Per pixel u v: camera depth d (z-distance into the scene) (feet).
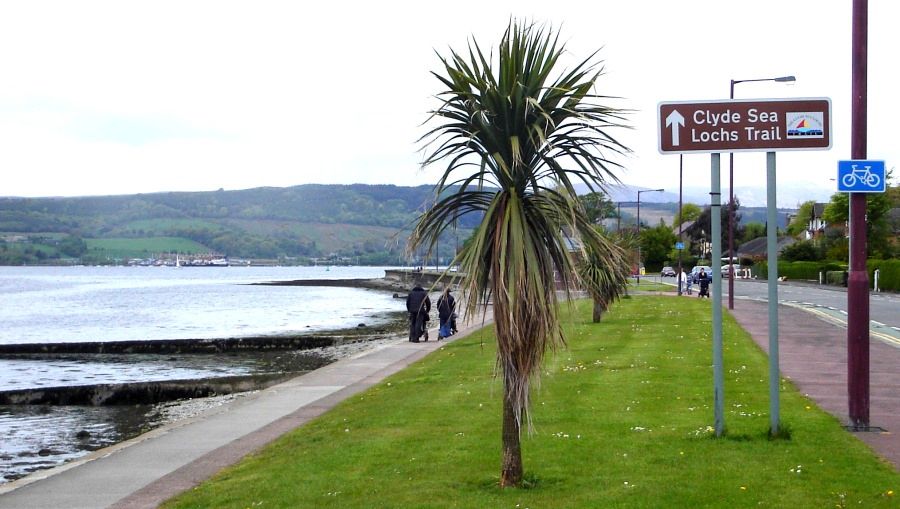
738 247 479.82
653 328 97.91
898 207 279.90
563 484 30.30
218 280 565.12
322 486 31.55
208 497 31.12
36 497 32.35
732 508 26.76
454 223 29.40
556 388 52.06
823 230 354.54
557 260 28.14
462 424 42.65
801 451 33.88
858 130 37.86
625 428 39.47
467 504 28.14
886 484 29.01
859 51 37.65
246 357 111.75
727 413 42.65
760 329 95.96
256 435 44.34
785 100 35.99
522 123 27.71
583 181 28.09
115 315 216.95
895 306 137.39
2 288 400.26
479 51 27.66
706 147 36.22
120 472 36.37
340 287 445.37
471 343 91.40
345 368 74.79
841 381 53.72
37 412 68.69
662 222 434.71
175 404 71.82
